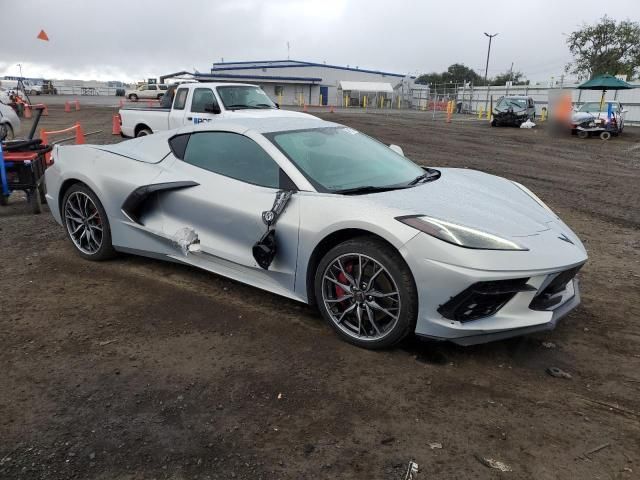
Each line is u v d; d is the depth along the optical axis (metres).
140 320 3.60
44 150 6.63
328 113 33.94
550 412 2.66
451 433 2.48
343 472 2.21
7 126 13.70
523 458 2.32
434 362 3.12
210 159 4.05
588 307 3.99
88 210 4.66
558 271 3.01
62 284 4.21
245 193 3.69
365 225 3.08
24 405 2.65
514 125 25.36
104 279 4.32
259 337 3.38
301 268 3.44
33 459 2.27
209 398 2.72
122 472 2.20
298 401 2.71
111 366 3.02
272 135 3.87
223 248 3.84
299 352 3.20
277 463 2.26
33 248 5.09
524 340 3.43
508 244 2.97
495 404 2.72
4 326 3.49
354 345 3.29
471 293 2.84
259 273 3.70
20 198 7.35
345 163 3.84
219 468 2.23
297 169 3.58
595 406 2.72
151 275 4.40
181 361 3.08
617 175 10.81
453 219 3.11
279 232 3.47
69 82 89.88
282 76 66.12
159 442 2.39
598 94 34.72
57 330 3.44
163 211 4.18
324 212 3.29
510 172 10.80
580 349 3.33
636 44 50.25
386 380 2.92
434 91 51.50
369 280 3.15
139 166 4.35
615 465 2.28
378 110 47.66
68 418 2.55
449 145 15.88
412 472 2.21
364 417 2.59
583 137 19.88
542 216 3.61
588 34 51.38
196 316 3.66
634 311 3.92
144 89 53.00
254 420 2.55
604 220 6.92
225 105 10.16
